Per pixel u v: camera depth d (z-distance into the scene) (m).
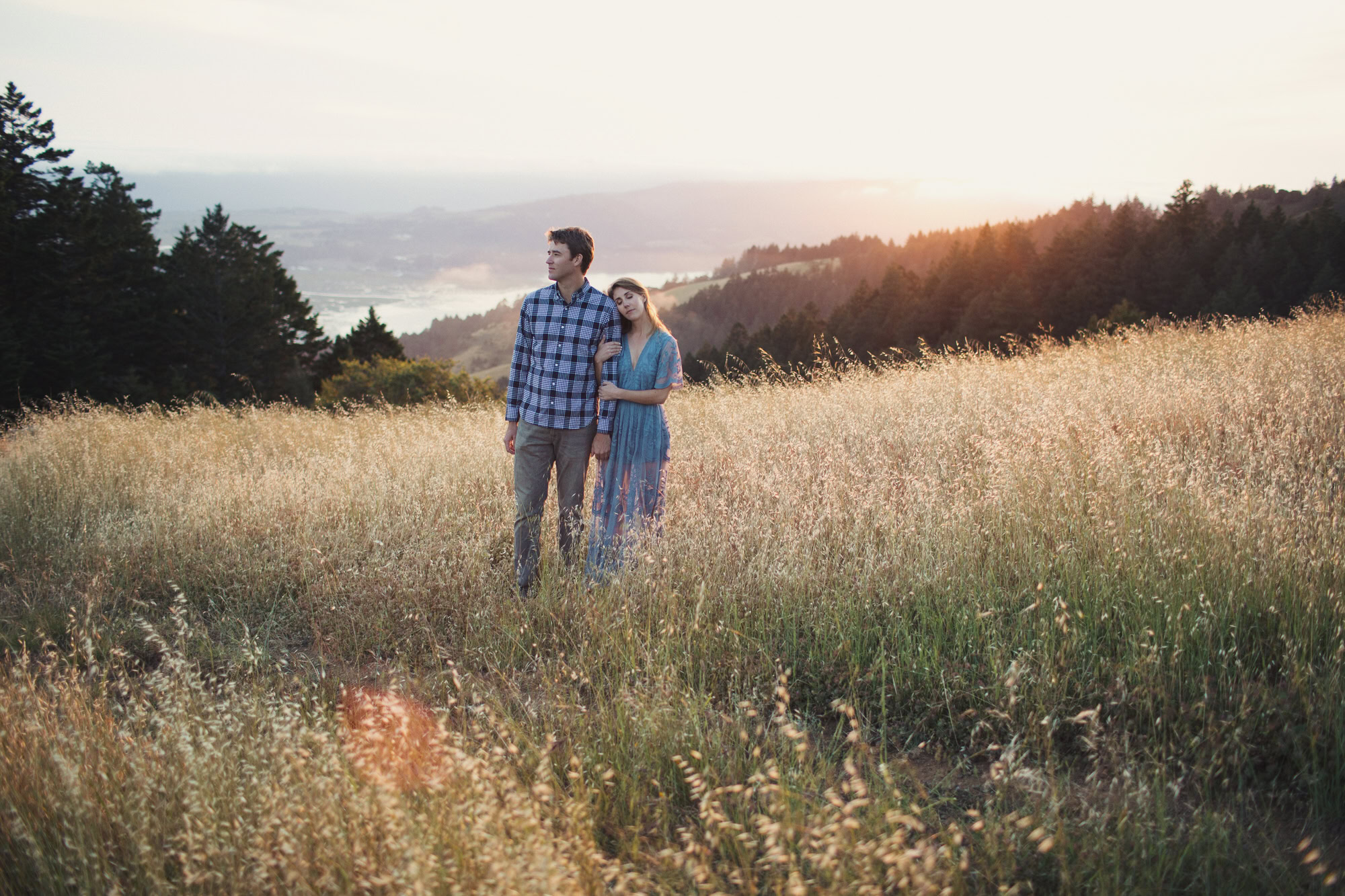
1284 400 5.57
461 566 4.07
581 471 4.27
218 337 44.78
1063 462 4.58
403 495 5.23
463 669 3.24
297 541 4.56
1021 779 2.15
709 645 3.24
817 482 4.69
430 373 28.48
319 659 3.49
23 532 5.05
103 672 2.85
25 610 3.93
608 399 4.13
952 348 9.97
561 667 3.07
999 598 3.38
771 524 4.21
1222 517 3.57
